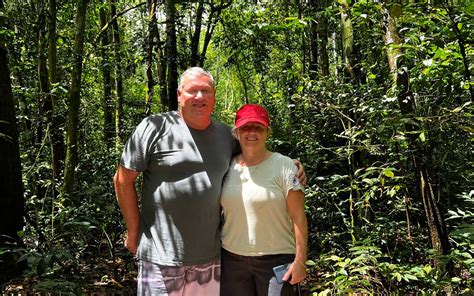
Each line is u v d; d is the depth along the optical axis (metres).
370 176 3.91
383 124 3.18
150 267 2.38
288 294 2.34
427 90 3.17
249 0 7.83
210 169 2.38
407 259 3.65
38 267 3.10
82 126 7.40
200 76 2.39
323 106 4.25
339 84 4.37
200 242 2.37
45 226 4.54
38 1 6.12
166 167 2.35
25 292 3.43
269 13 7.68
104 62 7.30
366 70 4.43
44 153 6.08
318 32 7.63
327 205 4.27
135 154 2.35
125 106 9.07
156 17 6.35
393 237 3.75
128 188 2.40
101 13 9.12
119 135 7.75
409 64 3.21
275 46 8.62
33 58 6.31
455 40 2.83
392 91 3.25
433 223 2.98
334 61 9.25
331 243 4.02
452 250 2.78
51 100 5.88
